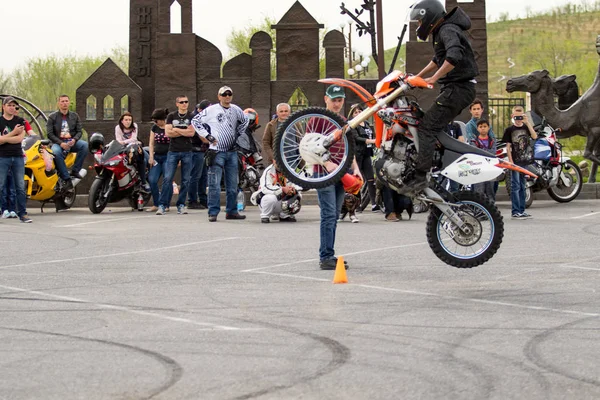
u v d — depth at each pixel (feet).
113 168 70.69
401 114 34.22
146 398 19.76
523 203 62.69
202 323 27.61
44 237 52.54
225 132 61.87
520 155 62.59
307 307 30.14
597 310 29.32
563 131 82.74
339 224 58.80
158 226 58.80
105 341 25.21
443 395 19.92
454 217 35.12
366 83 94.38
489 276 36.63
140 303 31.07
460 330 26.40
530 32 398.21
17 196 62.75
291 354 23.58
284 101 91.09
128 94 90.43
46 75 211.61
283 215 61.36
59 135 71.97
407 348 24.18
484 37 89.86
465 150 34.76
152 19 94.38
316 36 90.89
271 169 61.21
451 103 34.27
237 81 91.04
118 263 41.27
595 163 83.41
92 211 70.90
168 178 69.05
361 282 35.29
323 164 36.01
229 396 19.84
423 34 35.01
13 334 26.18
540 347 24.21
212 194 61.87
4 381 21.13
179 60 90.99
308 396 19.80
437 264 40.22
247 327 26.96
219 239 50.60
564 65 244.42
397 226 57.21
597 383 20.77
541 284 34.50
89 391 20.30
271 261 41.47
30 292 33.42
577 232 52.70
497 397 19.77
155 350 24.11
